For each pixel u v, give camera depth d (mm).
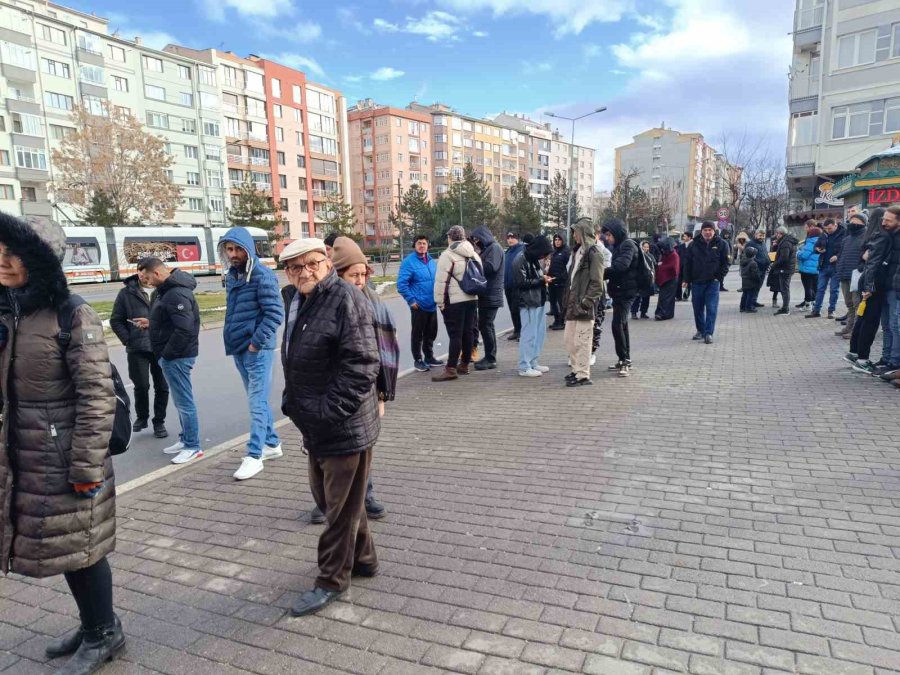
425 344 8852
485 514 3861
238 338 4855
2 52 46594
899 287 6562
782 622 2645
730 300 16609
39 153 48906
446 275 7668
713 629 2621
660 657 2467
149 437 6215
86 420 2410
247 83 68250
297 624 2838
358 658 2576
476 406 6539
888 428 5094
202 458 5312
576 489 4180
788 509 3717
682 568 3119
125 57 56250
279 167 72250
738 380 7039
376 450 5234
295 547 3623
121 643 2691
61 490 2434
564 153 122562
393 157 88688
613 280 7398
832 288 11516
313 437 2869
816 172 30516
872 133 28578
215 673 2549
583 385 7180
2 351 2436
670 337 10602
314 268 2840
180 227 39438
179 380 5227
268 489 4535
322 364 2836
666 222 57406
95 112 53188
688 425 5461
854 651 2439
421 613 2857
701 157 117125
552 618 2760
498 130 104000
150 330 5262
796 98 32250
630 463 4609
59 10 56250
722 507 3791
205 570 3396
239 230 4773
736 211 41750
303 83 74688
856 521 3525
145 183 42312
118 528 3965
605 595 2916
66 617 3070
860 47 28516
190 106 61688
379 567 3279
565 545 3416
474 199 66812
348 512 2949
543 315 7914
